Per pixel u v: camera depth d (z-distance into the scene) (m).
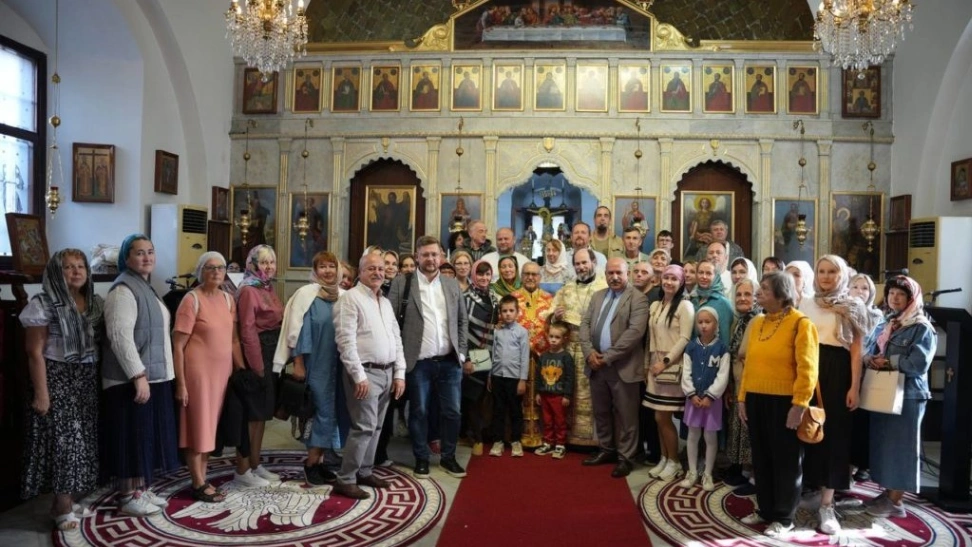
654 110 11.30
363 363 5.12
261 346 5.45
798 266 5.42
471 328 6.41
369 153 11.70
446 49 11.63
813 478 4.58
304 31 8.72
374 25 12.96
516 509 5.01
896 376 4.62
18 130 9.08
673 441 5.83
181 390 4.88
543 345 6.66
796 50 11.22
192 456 5.04
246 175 11.90
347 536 4.44
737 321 5.61
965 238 9.29
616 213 11.32
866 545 4.41
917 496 5.39
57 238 9.68
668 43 11.36
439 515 4.86
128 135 9.77
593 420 6.53
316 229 11.76
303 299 5.45
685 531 4.62
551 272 7.37
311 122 11.77
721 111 11.29
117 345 4.46
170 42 10.18
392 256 6.83
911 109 10.74
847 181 11.18
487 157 11.43
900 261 10.66
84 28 9.48
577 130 11.32
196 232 10.23
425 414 5.78
